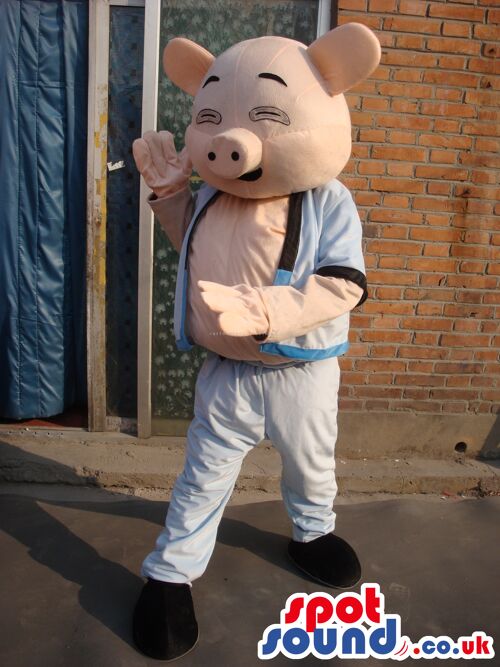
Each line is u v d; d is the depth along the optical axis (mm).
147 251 3359
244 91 1817
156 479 3232
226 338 1972
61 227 3416
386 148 3170
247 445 2209
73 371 3674
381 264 3312
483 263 3348
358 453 3543
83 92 3295
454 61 3092
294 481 2357
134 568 2566
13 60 3207
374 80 3092
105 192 3357
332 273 1850
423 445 3566
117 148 3354
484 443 3586
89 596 2389
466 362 3473
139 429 3561
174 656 2090
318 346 1987
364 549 2789
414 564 2701
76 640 2170
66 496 3133
